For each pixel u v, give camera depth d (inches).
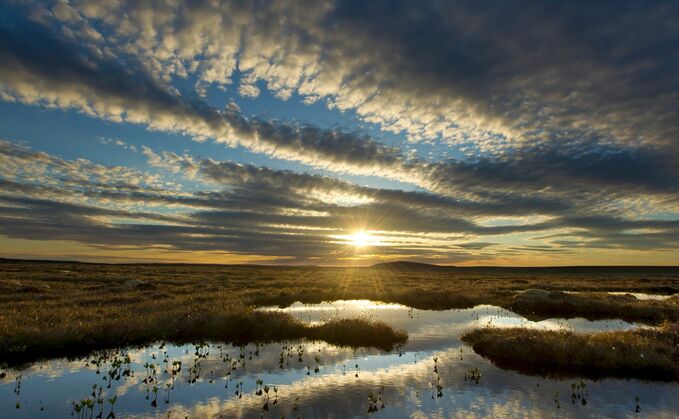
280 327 746.2
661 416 379.6
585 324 933.8
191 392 435.8
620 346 576.1
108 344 636.1
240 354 602.2
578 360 540.1
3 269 2556.6
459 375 506.9
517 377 497.7
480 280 2726.4
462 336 754.2
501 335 663.8
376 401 413.1
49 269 2741.1
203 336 716.7
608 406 403.5
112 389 441.7
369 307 1188.5
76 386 448.8
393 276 3348.9
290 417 371.9
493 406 402.9
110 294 1196.5
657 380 486.3
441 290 1534.2
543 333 671.8
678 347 581.3
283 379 486.3
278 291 1466.5
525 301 1195.3
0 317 689.0
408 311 1113.4
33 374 489.4
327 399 419.5
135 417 366.6
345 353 618.5
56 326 648.4
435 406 401.7
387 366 547.8
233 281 1990.7
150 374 498.3
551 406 402.9
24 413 370.6
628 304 1115.3
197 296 1211.2
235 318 759.1
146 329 697.0
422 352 628.7
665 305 1133.1
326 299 1366.9
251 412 382.6
